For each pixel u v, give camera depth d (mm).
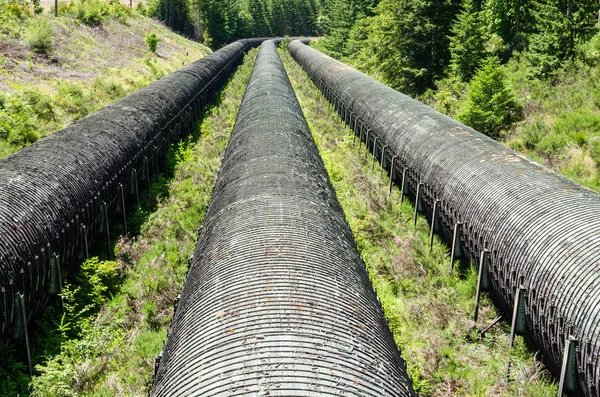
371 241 14742
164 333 10523
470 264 12414
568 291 8297
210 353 5922
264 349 5742
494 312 11289
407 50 35438
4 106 21703
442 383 9164
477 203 11836
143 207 17625
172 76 30203
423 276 12898
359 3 65062
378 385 5656
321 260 7828
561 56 25688
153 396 6273
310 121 30547
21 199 10688
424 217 16234
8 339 9172
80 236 12469
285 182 10789
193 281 8258
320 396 5141
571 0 27281
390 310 11297
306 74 54719
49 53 34750
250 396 5109
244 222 8977
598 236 8625
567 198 10117
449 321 11062
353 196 18109
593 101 20719
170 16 89500
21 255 9727
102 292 12164
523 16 35250
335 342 6004
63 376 9094
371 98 24641
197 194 18562
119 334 10727
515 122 22219
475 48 29438
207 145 24922
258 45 105438
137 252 14250
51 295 11188
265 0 137375
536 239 9547
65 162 13062
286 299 6625
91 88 31188
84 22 48938
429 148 15680
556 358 8703
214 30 100375
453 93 29391
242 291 6895
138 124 18906
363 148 24406
